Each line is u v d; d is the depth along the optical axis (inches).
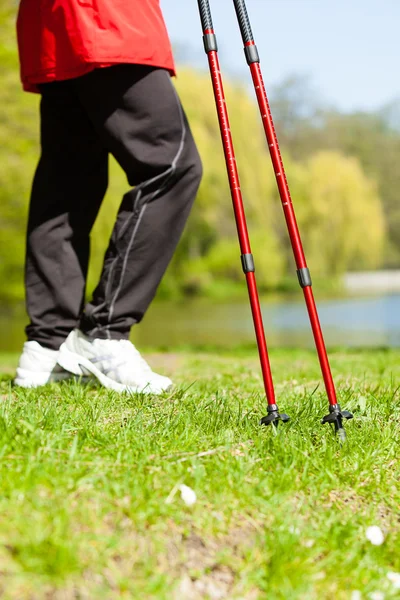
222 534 67.7
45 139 123.6
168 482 73.1
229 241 1658.5
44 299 122.3
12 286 898.7
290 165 1983.3
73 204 123.7
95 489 69.6
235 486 74.0
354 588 64.5
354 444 88.7
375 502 78.3
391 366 215.6
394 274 2468.0
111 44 105.0
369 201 2032.5
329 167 1957.4
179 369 209.9
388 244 2561.5
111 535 63.3
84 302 124.7
